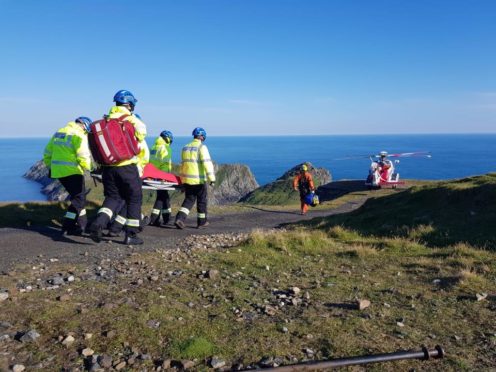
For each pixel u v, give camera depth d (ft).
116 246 29.27
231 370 12.06
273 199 376.89
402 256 29.09
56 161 30.66
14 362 12.10
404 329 15.47
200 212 42.27
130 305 16.56
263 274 23.21
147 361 12.44
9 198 543.80
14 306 16.03
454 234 35.27
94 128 25.85
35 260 24.63
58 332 13.97
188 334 14.24
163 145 41.39
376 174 119.65
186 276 21.85
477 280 22.02
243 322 15.64
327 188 148.46
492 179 52.13
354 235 38.29
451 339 14.73
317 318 16.30
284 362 12.57
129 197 28.22
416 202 50.19
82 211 31.89
